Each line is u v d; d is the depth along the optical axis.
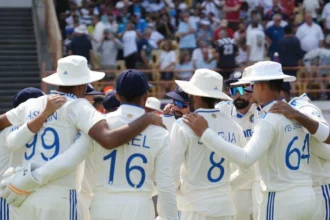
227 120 12.51
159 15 35.69
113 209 11.33
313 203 11.97
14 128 12.19
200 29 34.44
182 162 12.28
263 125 11.84
